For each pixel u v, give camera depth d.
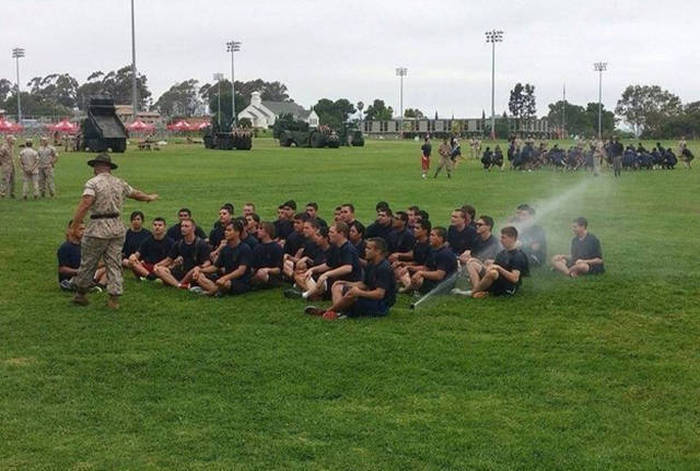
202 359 9.37
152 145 77.75
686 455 6.84
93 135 65.62
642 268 14.80
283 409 7.81
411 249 13.76
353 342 10.06
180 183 34.72
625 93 176.62
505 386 8.51
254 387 8.45
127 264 13.97
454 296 12.59
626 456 6.80
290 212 15.18
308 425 7.41
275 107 198.00
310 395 8.21
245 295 12.73
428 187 33.59
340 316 11.32
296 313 11.56
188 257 13.41
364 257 13.38
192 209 24.16
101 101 66.44
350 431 7.26
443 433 7.23
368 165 50.94
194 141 98.19
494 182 37.34
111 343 10.01
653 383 8.59
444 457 6.73
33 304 12.10
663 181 39.50
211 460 6.68
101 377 8.73
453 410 7.81
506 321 11.20
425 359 9.40
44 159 27.33
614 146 43.75
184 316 11.43
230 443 7.00
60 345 9.91
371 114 194.00
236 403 7.99
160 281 13.48
